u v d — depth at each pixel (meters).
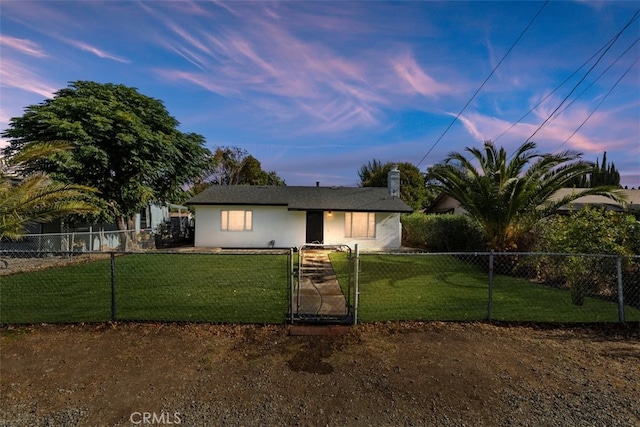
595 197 15.53
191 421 2.54
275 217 16.33
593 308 5.52
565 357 3.68
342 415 2.63
